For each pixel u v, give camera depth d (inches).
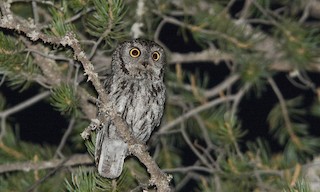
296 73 558.9
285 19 512.4
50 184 515.8
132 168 482.0
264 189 491.5
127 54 449.1
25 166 510.9
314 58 520.1
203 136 578.6
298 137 549.3
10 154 513.0
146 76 447.8
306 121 570.9
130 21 497.0
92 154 431.5
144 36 519.2
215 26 498.9
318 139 542.9
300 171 476.1
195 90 570.3
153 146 584.4
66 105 435.5
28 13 525.3
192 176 543.8
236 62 557.6
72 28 396.8
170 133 577.9
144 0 493.4
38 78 468.8
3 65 435.8
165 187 381.1
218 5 527.8
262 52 537.3
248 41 504.4
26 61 447.8
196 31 500.7
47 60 466.3
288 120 564.7
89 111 490.6
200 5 533.0
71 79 498.9
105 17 398.3
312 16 596.1
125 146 430.9
